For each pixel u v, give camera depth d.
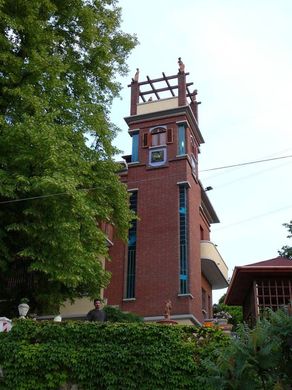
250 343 6.76
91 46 17.66
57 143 13.59
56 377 11.08
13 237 14.55
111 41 18.91
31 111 15.20
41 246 13.84
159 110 24.00
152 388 10.84
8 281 16.05
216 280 26.98
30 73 15.23
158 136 23.72
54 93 15.59
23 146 13.71
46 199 13.62
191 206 22.47
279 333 6.66
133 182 23.06
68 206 13.73
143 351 11.16
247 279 12.93
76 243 13.48
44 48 15.36
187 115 23.83
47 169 13.39
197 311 21.16
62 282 14.59
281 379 6.55
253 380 6.54
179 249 21.25
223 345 11.05
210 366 7.04
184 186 22.39
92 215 14.36
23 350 11.34
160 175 22.81
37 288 15.59
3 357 11.36
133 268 21.64
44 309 16.14
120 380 10.95
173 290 20.53
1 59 14.45
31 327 11.65
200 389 10.69
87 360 11.18
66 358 11.20
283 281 12.62
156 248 21.50
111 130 17.77
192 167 23.67
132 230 22.33
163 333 11.38
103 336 11.42
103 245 15.44
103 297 20.77
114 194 16.72
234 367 6.60
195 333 11.59
